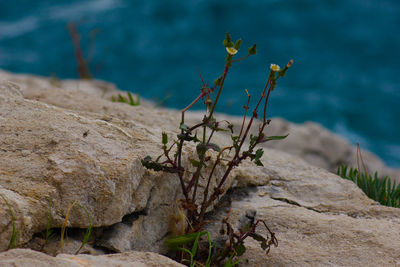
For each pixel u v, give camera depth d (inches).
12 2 1037.2
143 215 112.7
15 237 89.7
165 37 909.2
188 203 111.2
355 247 114.3
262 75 775.1
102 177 103.0
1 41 893.2
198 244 113.2
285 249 114.6
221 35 918.4
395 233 120.5
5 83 139.3
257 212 130.6
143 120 165.9
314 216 128.8
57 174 100.4
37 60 836.0
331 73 799.1
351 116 689.0
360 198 144.6
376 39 914.7
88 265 85.4
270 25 948.0
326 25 951.6
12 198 93.6
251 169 150.1
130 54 854.5
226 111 668.1
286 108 692.1
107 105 171.9
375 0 1021.2
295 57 848.3
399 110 709.9
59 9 1016.2
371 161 329.7
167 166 112.0
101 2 1035.9
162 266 90.4
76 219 99.3
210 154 128.6
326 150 319.9
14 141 109.8
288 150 306.2
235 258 113.0
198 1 1009.5
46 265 79.8
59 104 169.9
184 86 765.3
